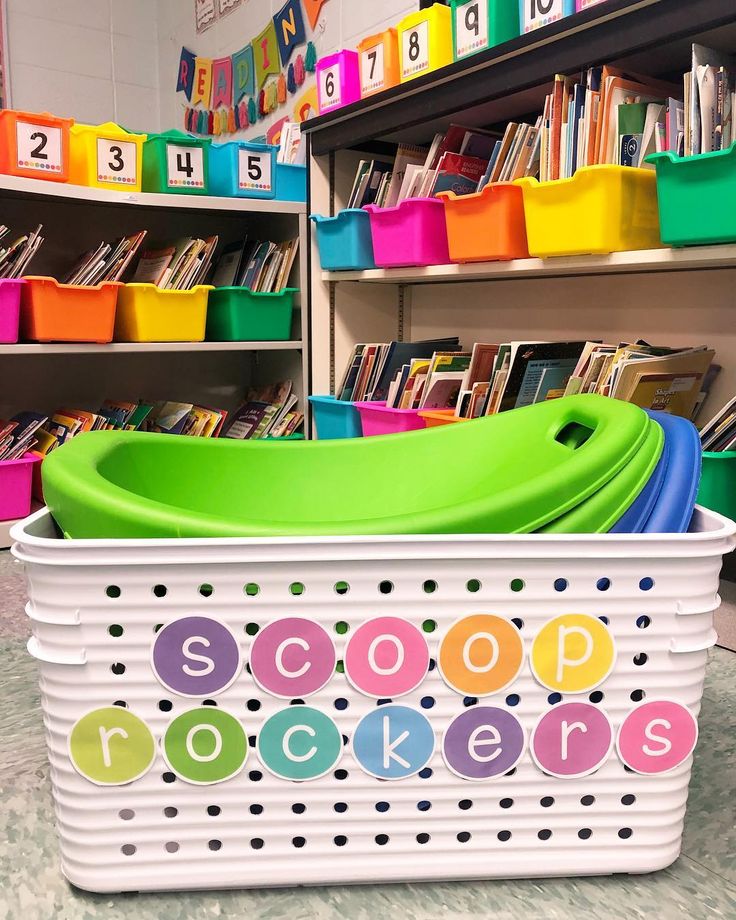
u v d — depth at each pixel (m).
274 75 2.73
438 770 0.64
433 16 1.57
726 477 1.24
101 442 0.80
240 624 0.60
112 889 0.65
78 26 3.15
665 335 1.59
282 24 2.64
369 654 0.62
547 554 0.61
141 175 2.01
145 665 0.60
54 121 1.76
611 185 1.22
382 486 0.95
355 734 0.63
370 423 1.90
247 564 0.59
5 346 1.76
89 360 2.30
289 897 0.67
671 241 1.17
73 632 0.60
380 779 0.64
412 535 0.60
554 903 0.66
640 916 0.64
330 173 2.08
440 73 1.54
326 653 0.61
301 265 2.14
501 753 0.64
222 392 2.54
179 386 2.46
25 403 2.22
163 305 1.97
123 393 2.37
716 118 1.12
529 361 1.49
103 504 0.61
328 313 2.15
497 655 0.62
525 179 1.34
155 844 0.64
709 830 0.76
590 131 1.30
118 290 1.99
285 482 0.94
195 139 1.99
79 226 2.25
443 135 1.82
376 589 0.60
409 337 2.30
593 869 0.68
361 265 1.87
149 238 2.37
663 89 1.38
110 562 0.58
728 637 1.23
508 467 0.89
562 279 1.81
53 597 0.59
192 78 3.21
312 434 2.20
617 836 0.67
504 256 1.47
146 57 3.39
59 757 0.63
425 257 1.66
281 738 0.62
